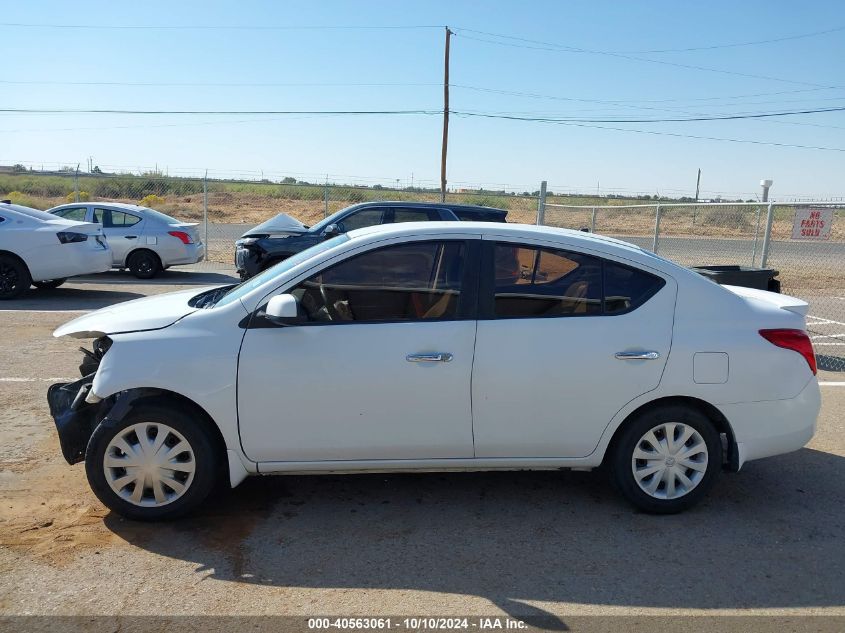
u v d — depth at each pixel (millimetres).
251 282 4453
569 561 3713
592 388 4086
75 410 4141
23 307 10922
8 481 4523
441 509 4309
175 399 3998
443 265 4129
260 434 3988
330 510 4270
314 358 3955
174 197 43875
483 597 3367
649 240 26750
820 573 3641
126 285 13938
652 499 4227
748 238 29250
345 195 36906
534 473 4922
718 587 3488
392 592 3393
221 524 4051
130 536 3881
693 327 4168
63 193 38156
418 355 3988
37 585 3373
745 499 4531
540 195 16922
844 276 18141
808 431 4309
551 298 4141
